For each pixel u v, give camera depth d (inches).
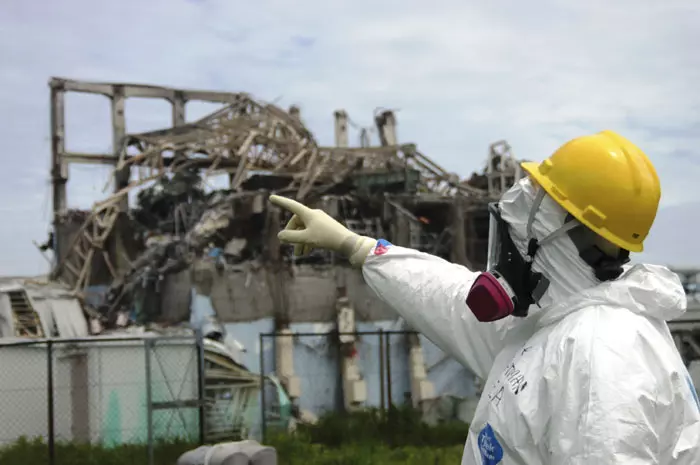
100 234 1320.1
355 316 1091.3
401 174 1208.2
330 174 1237.7
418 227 1182.9
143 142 1417.3
